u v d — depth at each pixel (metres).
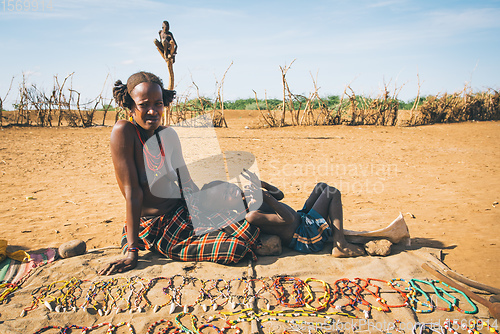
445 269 3.34
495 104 19.19
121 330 2.61
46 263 3.51
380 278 3.25
